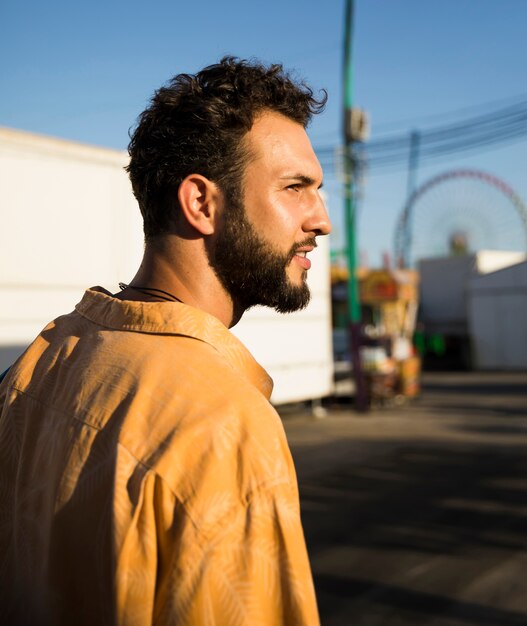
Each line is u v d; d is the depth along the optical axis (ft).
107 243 27.71
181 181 2.77
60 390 2.67
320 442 30.99
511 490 20.79
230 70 2.83
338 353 46.03
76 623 2.26
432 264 98.43
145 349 2.51
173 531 2.08
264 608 2.03
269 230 2.79
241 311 2.96
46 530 2.43
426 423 37.19
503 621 11.14
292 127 2.88
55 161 26.27
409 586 12.76
